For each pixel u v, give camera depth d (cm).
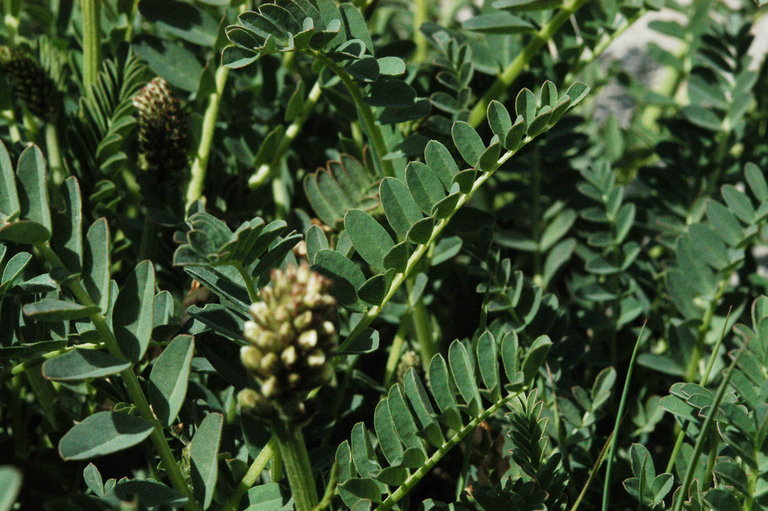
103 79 69
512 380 62
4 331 61
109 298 58
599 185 73
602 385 66
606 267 72
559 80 74
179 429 62
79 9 78
